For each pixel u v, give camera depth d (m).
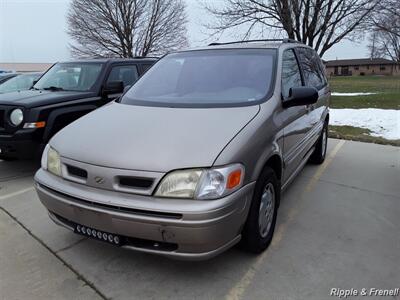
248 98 3.29
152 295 2.62
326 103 5.80
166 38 27.11
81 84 6.04
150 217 2.37
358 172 5.50
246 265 2.96
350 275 2.82
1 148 4.98
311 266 2.95
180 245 2.42
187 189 2.38
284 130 3.35
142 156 2.51
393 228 3.62
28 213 4.00
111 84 5.80
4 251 3.21
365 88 28.25
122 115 3.21
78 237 3.44
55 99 5.23
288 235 3.46
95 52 26.28
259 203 2.88
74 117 5.37
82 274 2.87
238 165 2.52
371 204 4.24
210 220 2.32
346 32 15.20
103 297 2.61
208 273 2.86
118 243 2.57
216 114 2.99
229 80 3.58
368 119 10.43
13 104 4.92
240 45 4.12
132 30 25.88
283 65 3.74
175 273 2.87
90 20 25.70
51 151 2.97
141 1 25.69
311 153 5.21
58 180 2.81
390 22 15.68
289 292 2.63
